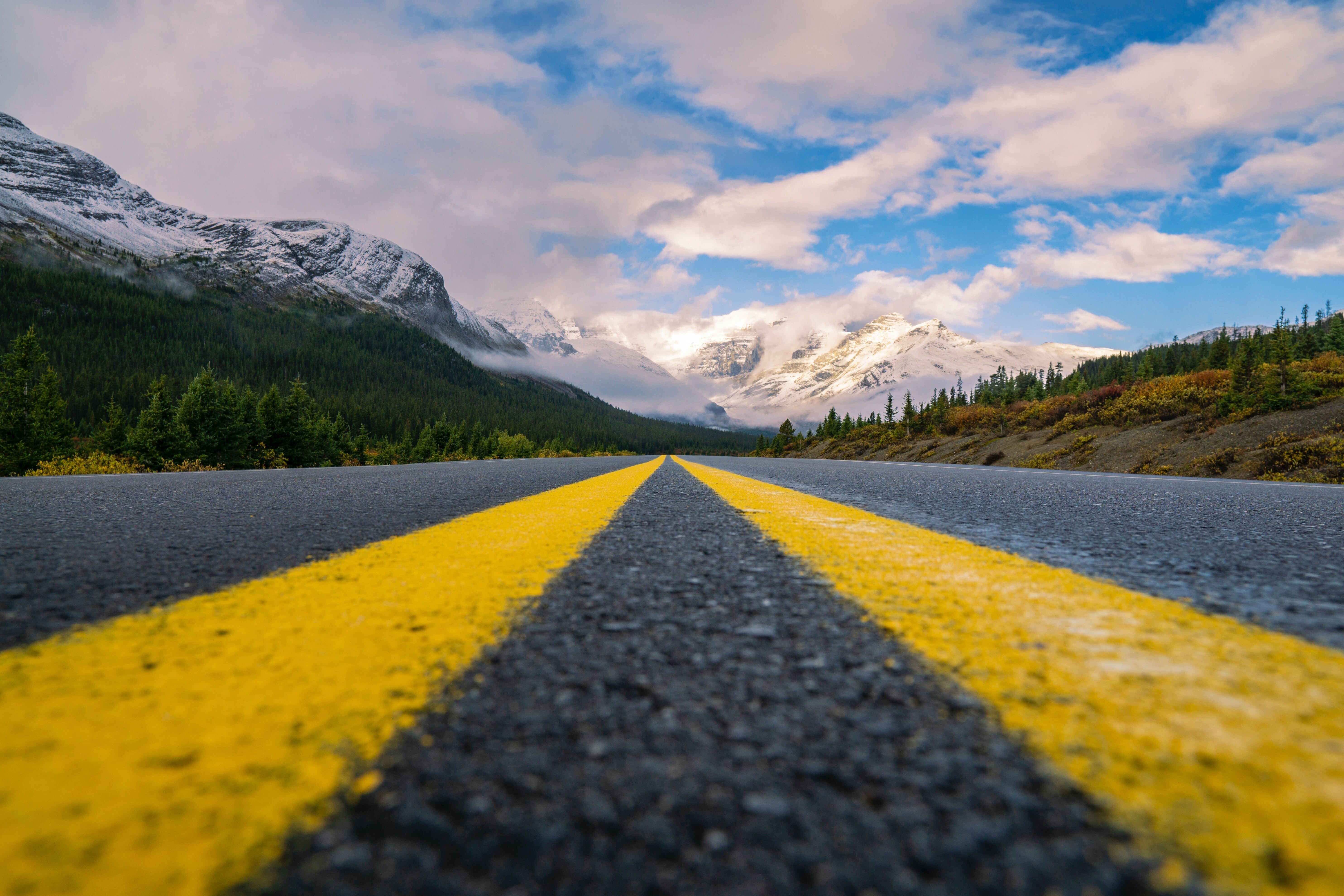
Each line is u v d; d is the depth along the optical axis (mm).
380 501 4738
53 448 26938
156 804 647
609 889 547
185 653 1128
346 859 577
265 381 148125
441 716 896
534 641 1253
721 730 870
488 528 3061
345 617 1408
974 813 656
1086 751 769
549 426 161625
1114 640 1229
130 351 144000
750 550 2406
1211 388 33844
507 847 605
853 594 1675
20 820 608
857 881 555
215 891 522
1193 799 657
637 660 1148
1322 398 24859
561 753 798
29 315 148250
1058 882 540
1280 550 2512
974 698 955
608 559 2197
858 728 867
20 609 1444
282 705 910
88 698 904
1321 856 556
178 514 3674
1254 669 1055
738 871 575
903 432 61469
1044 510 4285
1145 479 11781
